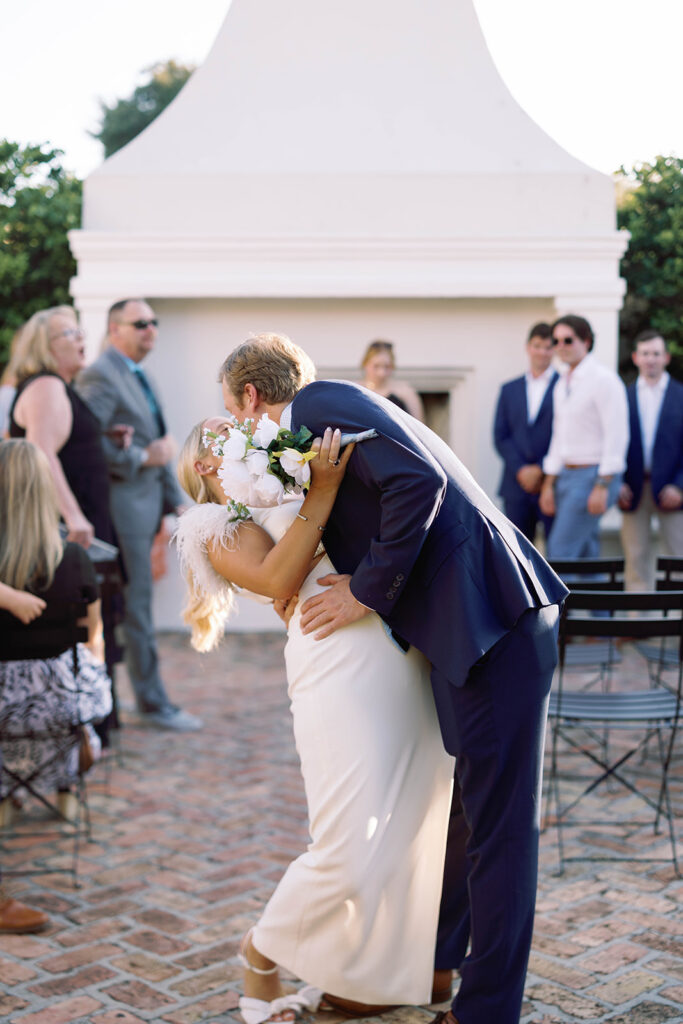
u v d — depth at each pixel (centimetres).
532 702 253
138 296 846
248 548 272
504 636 252
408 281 848
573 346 689
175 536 283
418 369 879
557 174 856
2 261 977
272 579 264
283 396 272
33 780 433
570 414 695
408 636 257
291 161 863
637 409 745
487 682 251
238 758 538
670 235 852
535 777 256
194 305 872
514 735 252
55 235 1001
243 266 850
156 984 314
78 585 407
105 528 538
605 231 859
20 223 994
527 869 254
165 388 878
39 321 524
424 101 876
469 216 860
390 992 275
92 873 397
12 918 349
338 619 262
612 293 845
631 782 487
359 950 270
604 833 427
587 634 400
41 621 402
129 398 586
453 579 250
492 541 256
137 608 594
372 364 757
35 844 427
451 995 303
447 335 877
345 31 875
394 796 266
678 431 737
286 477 253
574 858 402
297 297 866
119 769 522
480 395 881
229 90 880
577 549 709
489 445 883
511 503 756
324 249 846
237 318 873
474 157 866
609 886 377
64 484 507
